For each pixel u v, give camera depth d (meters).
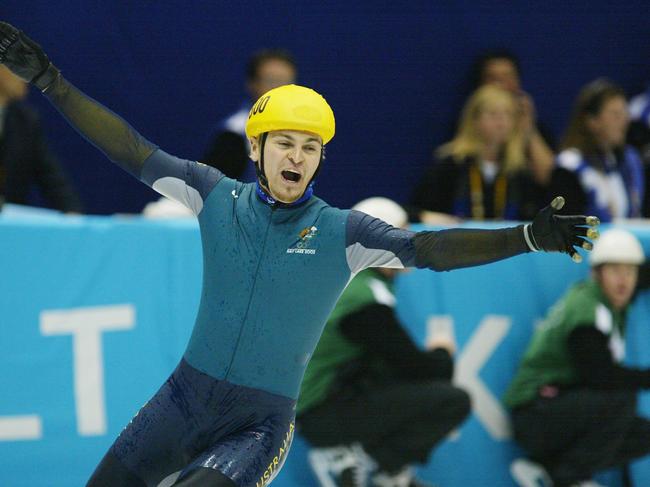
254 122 11.66
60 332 16.59
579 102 21.16
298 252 11.62
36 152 20.08
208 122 24.47
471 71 25.33
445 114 25.38
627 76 26.11
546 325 17.45
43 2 23.56
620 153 21.27
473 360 17.48
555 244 10.61
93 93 23.95
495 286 17.56
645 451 17.45
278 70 20.31
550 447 17.31
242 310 11.66
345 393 16.66
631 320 17.78
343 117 24.92
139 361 16.73
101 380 16.67
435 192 20.69
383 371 16.81
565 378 17.34
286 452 12.05
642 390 17.23
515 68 24.11
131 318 16.73
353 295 16.48
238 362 11.70
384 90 25.06
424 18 25.08
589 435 17.23
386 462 16.73
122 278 16.75
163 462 11.91
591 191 20.80
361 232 11.54
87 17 23.78
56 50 23.70
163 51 24.17
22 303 16.52
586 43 25.92
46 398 16.53
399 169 25.19
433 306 17.42
